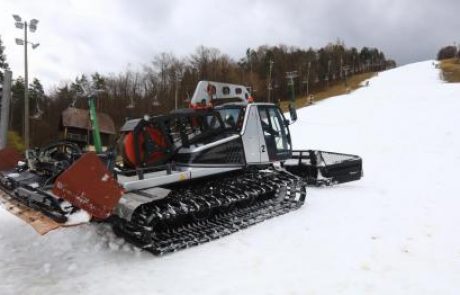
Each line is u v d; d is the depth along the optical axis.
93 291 4.37
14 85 49.41
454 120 19.09
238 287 4.47
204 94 7.40
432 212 7.33
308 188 9.52
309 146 16.95
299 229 6.41
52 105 54.81
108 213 4.79
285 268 4.96
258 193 6.86
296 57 78.50
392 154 14.26
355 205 7.92
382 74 69.50
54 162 5.80
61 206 4.99
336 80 77.31
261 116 7.43
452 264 5.08
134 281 4.60
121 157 6.42
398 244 5.75
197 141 6.54
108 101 57.34
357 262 5.14
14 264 5.05
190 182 6.51
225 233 6.07
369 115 24.67
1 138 8.81
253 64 74.69
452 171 11.16
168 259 5.21
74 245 5.62
